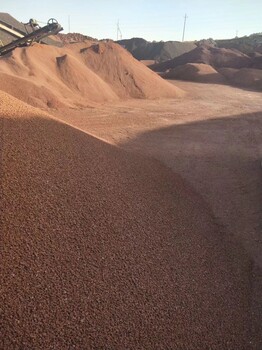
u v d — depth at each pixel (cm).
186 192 751
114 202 545
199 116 1777
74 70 2152
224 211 713
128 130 1396
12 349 299
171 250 500
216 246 560
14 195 454
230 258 539
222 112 1928
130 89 2372
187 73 3888
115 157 724
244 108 2088
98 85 2184
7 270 359
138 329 362
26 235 407
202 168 980
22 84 1711
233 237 609
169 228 553
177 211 623
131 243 475
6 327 312
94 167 619
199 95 2641
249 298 460
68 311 349
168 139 1290
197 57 4778
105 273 409
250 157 1105
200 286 452
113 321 359
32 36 2277
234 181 887
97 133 1320
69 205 487
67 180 538
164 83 2586
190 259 498
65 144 644
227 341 386
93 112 1723
